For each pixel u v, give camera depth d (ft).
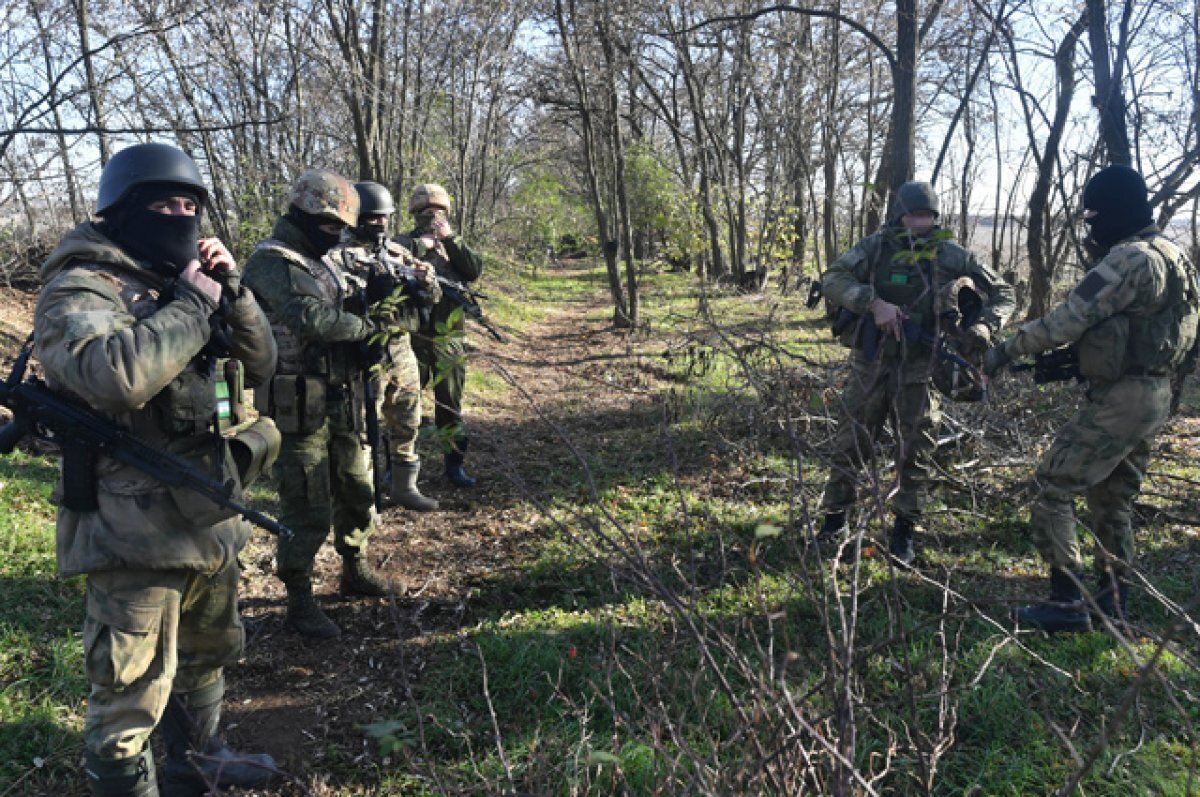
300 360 12.34
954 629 12.03
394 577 15.11
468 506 18.89
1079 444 11.95
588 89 53.31
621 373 32.89
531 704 10.62
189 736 8.81
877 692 10.38
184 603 8.45
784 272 56.59
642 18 49.73
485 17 56.75
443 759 9.76
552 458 22.43
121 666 7.63
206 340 7.64
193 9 29.45
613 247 49.67
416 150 54.19
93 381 6.94
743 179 66.95
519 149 81.97
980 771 9.05
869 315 14.19
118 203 7.68
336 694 11.27
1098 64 22.65
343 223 12.51
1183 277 11.65
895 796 8.80
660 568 14.53
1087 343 11.76
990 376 13.14
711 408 22.95
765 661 6.64
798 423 18.22
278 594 14.42
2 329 27.68
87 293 7.35
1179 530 15.64
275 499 18.78
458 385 19.75
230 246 41.68
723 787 6.27
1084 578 13.33
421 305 16.83
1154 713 10.02
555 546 15.99
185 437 7.98
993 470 18.85
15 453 18.37
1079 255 27.04
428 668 11.85
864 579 13.64
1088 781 8.89
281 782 9.44
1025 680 10.55
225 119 41.63
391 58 51.31
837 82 60.70
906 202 14.21
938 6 36.86
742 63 63.26
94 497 7.58
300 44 42.06
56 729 9.97
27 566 13.62
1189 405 25.40
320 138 51.85
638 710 9.91
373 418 13.38
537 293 76.07
